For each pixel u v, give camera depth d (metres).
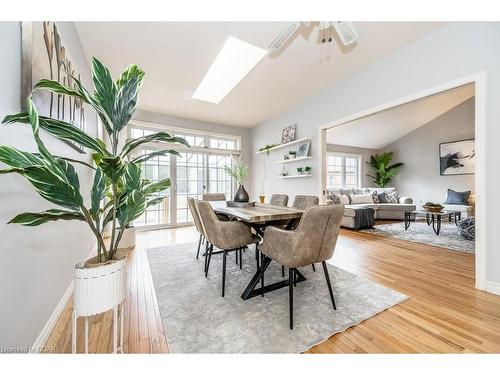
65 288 1.60
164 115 4.70
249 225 2.06
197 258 2.72
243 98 4.02
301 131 4.16
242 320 1.44
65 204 0.89
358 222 4.38
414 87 2.43
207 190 5.30
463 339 1.26
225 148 5.66
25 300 1.06
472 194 5.56
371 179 7.78
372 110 2.89
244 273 2.27
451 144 6.16
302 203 2.71
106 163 0.90
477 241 1.89
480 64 1.90
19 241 1.02
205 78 3.49
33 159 0.79
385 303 1.65
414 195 7.03
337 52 2.71
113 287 1.00
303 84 3.52
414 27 2.22
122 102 1.04
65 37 1.82
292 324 1.37
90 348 1.19
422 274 2.20
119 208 1.14
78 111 2.05
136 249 3.15
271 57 2.84
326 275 1.60
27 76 1.07
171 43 2.49
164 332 1.33
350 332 1.33
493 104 1.81
